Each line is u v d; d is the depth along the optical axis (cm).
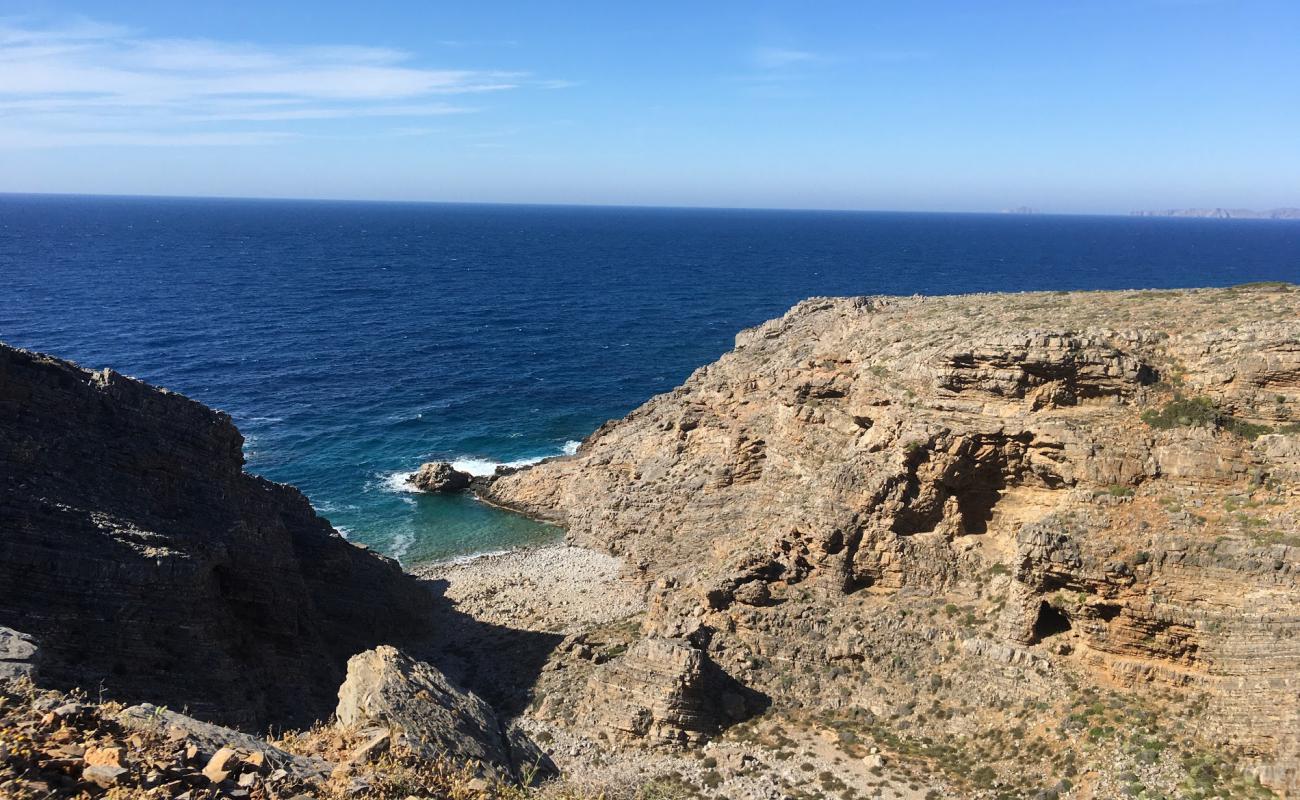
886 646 4356
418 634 5653
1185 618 3581
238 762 1468
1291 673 3309
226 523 4222
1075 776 3444
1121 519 3947
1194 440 4050
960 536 4641
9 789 1167
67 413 3944
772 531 5125
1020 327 5234
